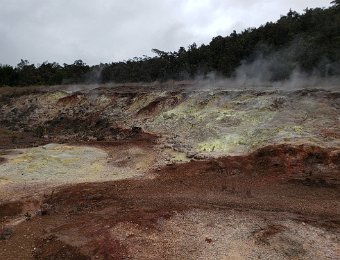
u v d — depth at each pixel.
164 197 14.38
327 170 15.73
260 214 12.41
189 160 19.00
